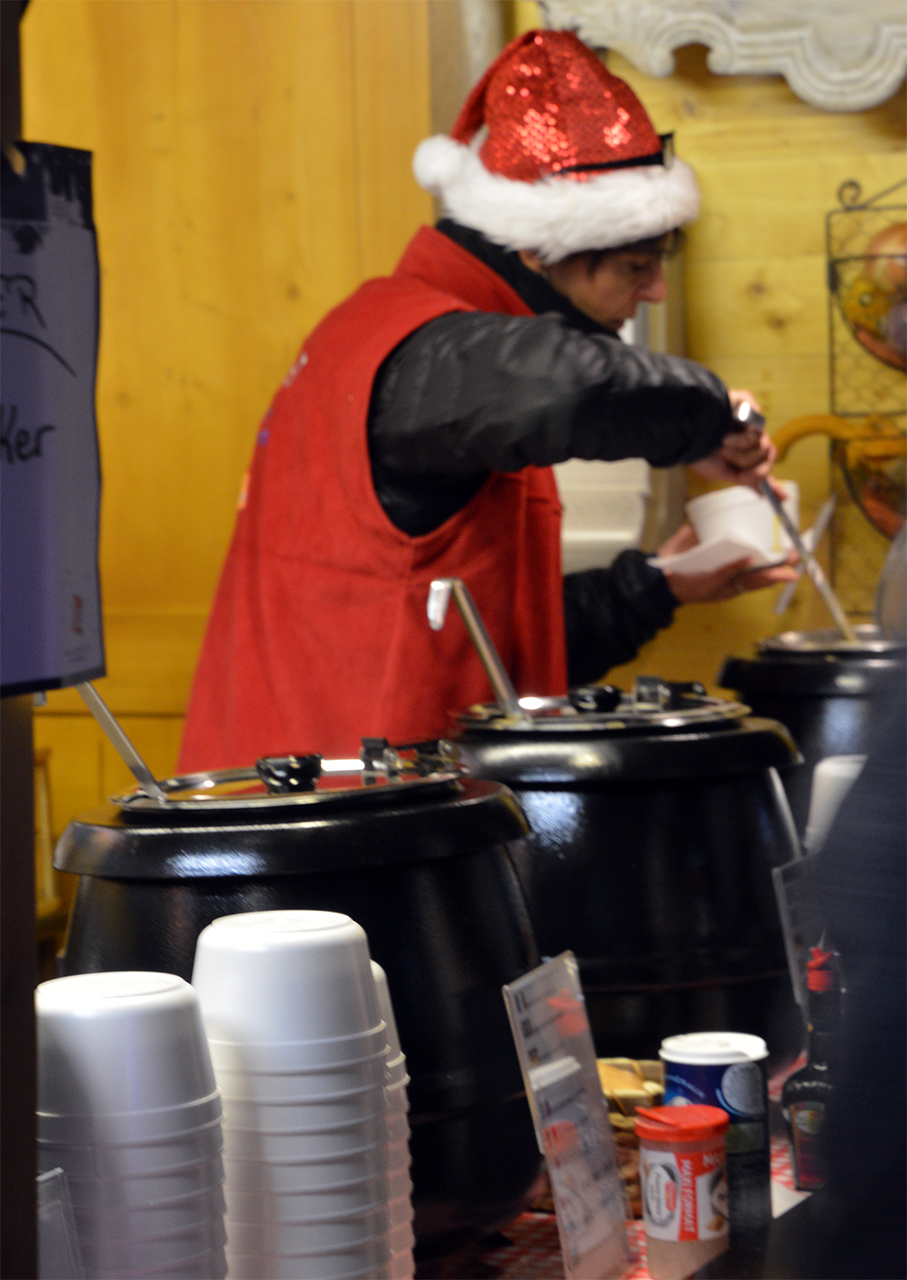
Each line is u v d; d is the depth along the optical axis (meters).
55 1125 0.76
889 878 0.73
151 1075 0.77
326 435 2.12
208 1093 0.79
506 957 1.05
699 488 3.03
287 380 2.30
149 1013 0.77
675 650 3.04
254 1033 0.83
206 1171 0.78
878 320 2.93
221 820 1.00
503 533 2.15
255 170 3.09
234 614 2.27
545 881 1.32
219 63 3.08
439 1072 0.98
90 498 0.69
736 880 1.34
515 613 2.19
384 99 2.99
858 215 2.93
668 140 2.22
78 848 1.03
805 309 2.97
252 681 2.20
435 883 1.01
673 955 1.30
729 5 2.87
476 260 2.23
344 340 2.14
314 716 2.12
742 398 2.11
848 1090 0.72
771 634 3.00
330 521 2.12
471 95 2.31
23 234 0.64
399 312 2.08
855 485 2.97
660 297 2.29
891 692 0.79
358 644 2.09
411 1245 0.92
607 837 1.32
